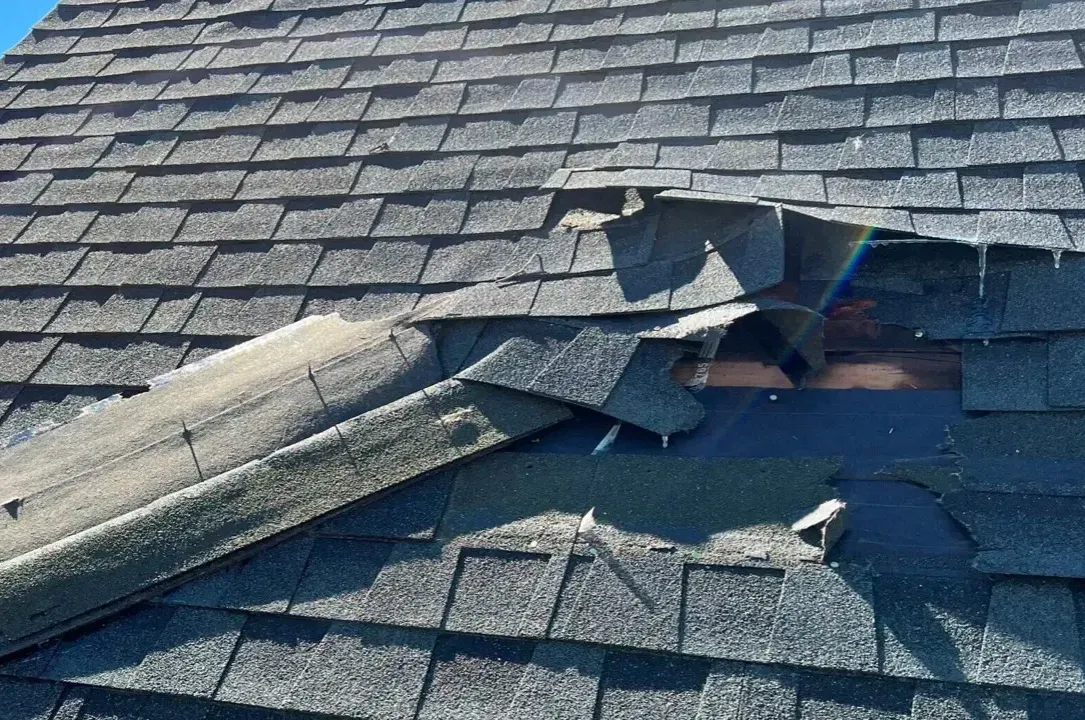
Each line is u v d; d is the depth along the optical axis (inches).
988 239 169.5
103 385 199.3
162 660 142.3
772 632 126.3
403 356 180.9
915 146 191.9
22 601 149.1
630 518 145.1
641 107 220.4
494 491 155.1
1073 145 181.9
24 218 243.8
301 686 135.0
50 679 143.9
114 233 232.1
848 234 183.6
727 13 234.5
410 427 165.0
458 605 139.2
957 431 152.3
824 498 141.6
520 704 126.9
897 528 139.0
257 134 246.1
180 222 229.3
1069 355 155.5
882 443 153.8
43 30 302.7
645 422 160.4
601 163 209.5
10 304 222.7
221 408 178.7
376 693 132.0
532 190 209.6
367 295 200.1
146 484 164.7
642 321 174.7
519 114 229.0
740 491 146.4
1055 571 126.0
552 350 173.9
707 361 174.4
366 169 227.6
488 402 167.9
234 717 135.6
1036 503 136.9
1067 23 201.6
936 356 167.3
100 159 253.3
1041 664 117.3
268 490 158.1
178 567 150.6
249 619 145.1
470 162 220.8
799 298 179.5
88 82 279.3
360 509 156.0
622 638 129.6
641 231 193.3
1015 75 196.7
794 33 223.6
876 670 120.2
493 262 197.9
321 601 144.2
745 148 203.3
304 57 264.5
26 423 195.9
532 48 244.5
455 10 263.9
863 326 174.2
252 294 207.9
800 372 169.6
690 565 136.0
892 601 127.7
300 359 186.4
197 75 269.6
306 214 221.6
